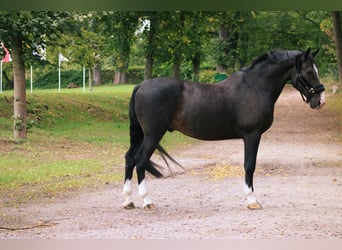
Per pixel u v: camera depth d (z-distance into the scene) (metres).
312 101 11.16
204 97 10.80
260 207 10.74
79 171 15.23
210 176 14.91
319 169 16.02
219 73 43.28
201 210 10.68
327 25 43.09
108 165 16.47
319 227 9.20
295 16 44.22
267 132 26.80
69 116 28.31
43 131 23.22
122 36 28.89
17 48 20.33
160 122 10.70
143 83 10.89
